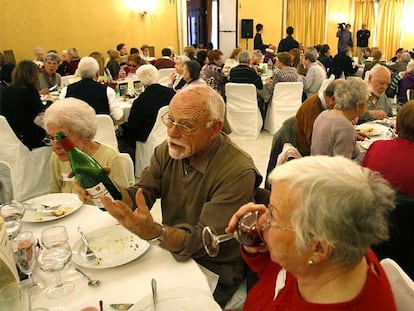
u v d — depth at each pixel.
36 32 7.77
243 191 1.43
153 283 1.09
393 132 3.05
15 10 7.43
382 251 1.73
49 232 1.27
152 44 9.68
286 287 0.96
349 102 2.30
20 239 1.24
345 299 0.80
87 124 1.75
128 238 1.41
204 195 1.51
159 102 3.77
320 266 0.82
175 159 1.59
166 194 1.64
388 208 0.79
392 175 1.82
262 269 1.21
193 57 7.77
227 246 1.47
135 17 9.22
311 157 0.87
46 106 4.19
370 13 13.01
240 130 5.55
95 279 1.20
